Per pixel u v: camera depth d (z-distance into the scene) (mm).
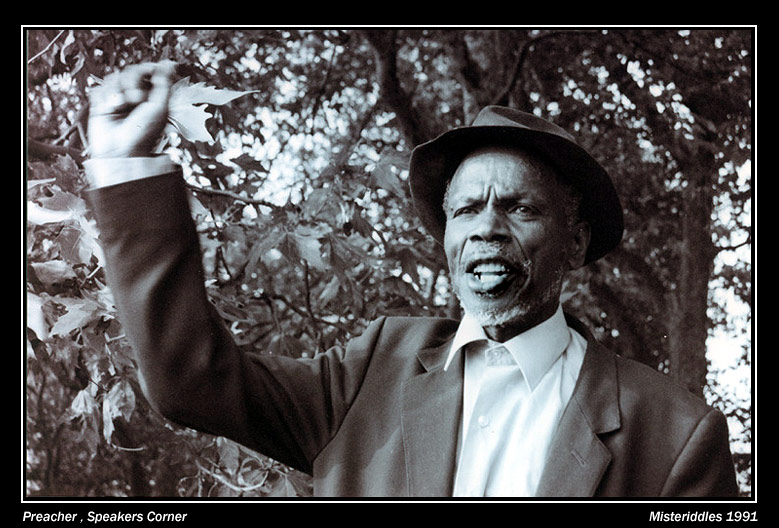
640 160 6961
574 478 2086
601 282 6988
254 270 3783
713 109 6656
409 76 6996
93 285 3430
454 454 2158
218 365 2113
